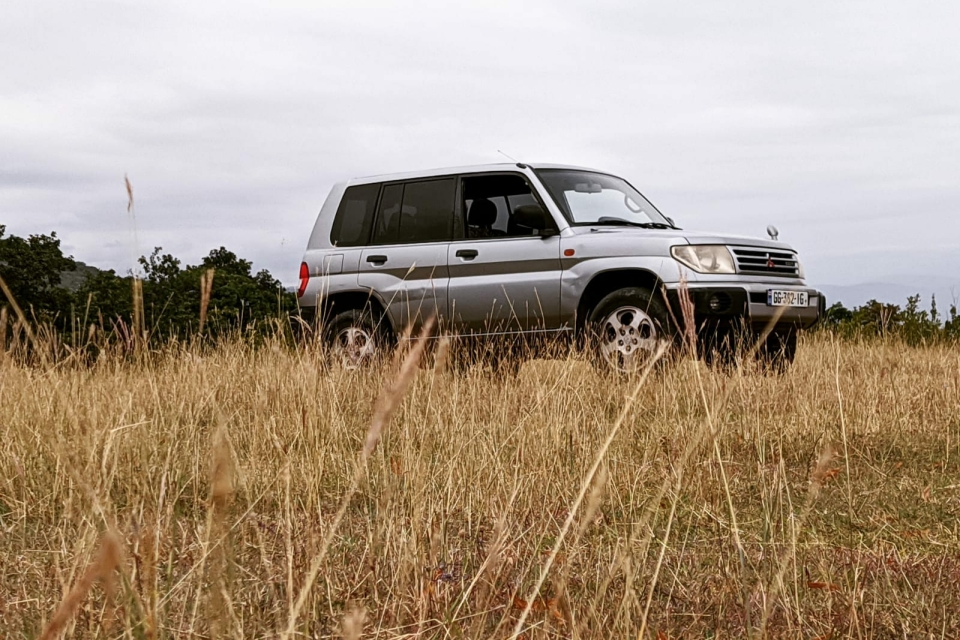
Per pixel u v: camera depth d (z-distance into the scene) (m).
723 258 8.30
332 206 10.01
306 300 9.80
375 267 9.48
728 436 5.64
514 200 9.10
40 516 4.08
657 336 8.18
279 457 4.64
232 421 5.79
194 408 5.89
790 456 5.51
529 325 8.75
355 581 3.04
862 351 9.95
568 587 3.07
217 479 1.23
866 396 6.76
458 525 3.93
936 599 3.07
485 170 9.26
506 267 8.88
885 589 3.15
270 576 2.92
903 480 4.96
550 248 8.72
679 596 3.07
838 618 2.85
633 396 1.65
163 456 4.86
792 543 2.82
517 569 3.35
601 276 8.49
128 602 2.13
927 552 3.67
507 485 4.23
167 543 3.34
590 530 3.91
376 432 1.03
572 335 8.50
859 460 5.54
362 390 6.53
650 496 4.46
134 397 5.83
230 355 7.48
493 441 4.62
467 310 8.97
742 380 6.18
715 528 3.86
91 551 2.70
